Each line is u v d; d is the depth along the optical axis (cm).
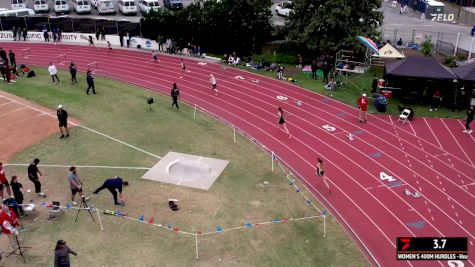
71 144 2359
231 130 2592
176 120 2720
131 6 5238
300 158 2264
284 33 4028
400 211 1827
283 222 1739
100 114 2781
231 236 1642
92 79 3084
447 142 2438
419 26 4806
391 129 2598
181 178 2034
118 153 2270
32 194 1884
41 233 1633
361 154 2302
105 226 1680
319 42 3697
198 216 1752
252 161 2227
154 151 2302
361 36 3331
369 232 1698
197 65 3891
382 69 3594
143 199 1856
